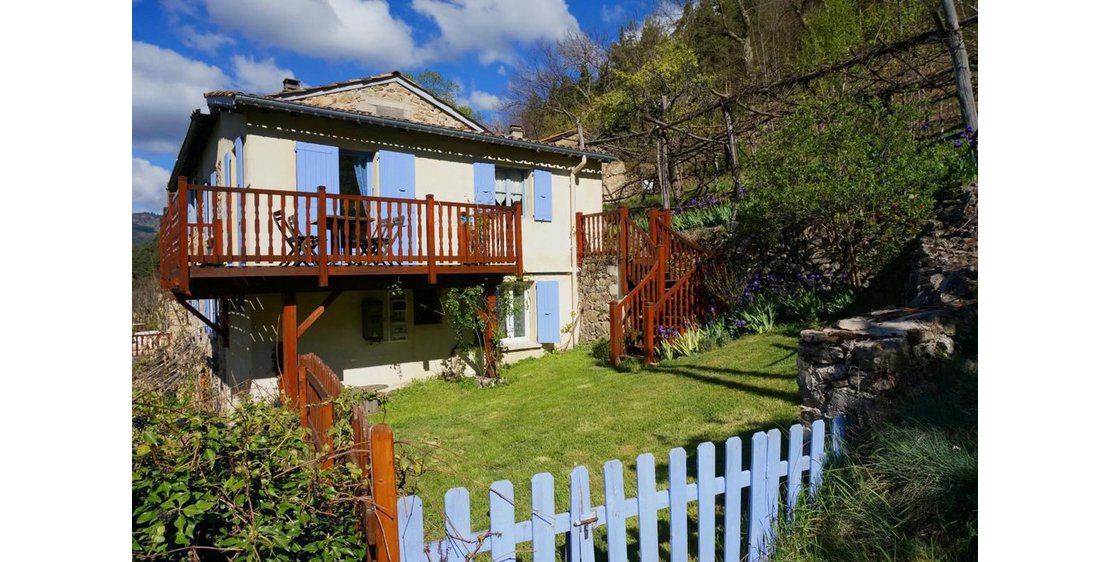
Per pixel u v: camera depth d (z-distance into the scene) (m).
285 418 2.79
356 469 2.25
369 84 11.15
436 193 11.00
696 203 13.93
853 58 10.09
